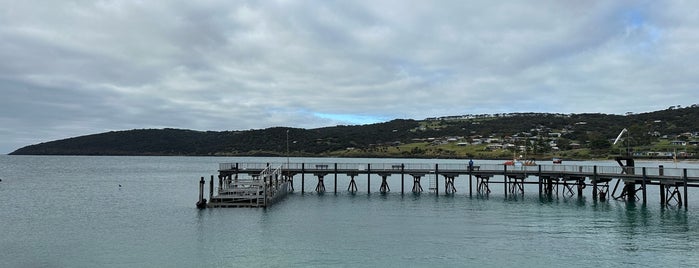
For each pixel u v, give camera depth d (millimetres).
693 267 29188
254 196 52125
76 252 32406
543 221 43625
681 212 48500
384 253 32344
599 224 42062
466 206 53531
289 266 29375
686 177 49219
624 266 29469
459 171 65750
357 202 57125
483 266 29547
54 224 42500
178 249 33188
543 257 31438
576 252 32562
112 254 31906
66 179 105062
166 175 120938
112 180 101938
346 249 33344
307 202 56875
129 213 48656
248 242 35219
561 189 74438
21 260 30500
